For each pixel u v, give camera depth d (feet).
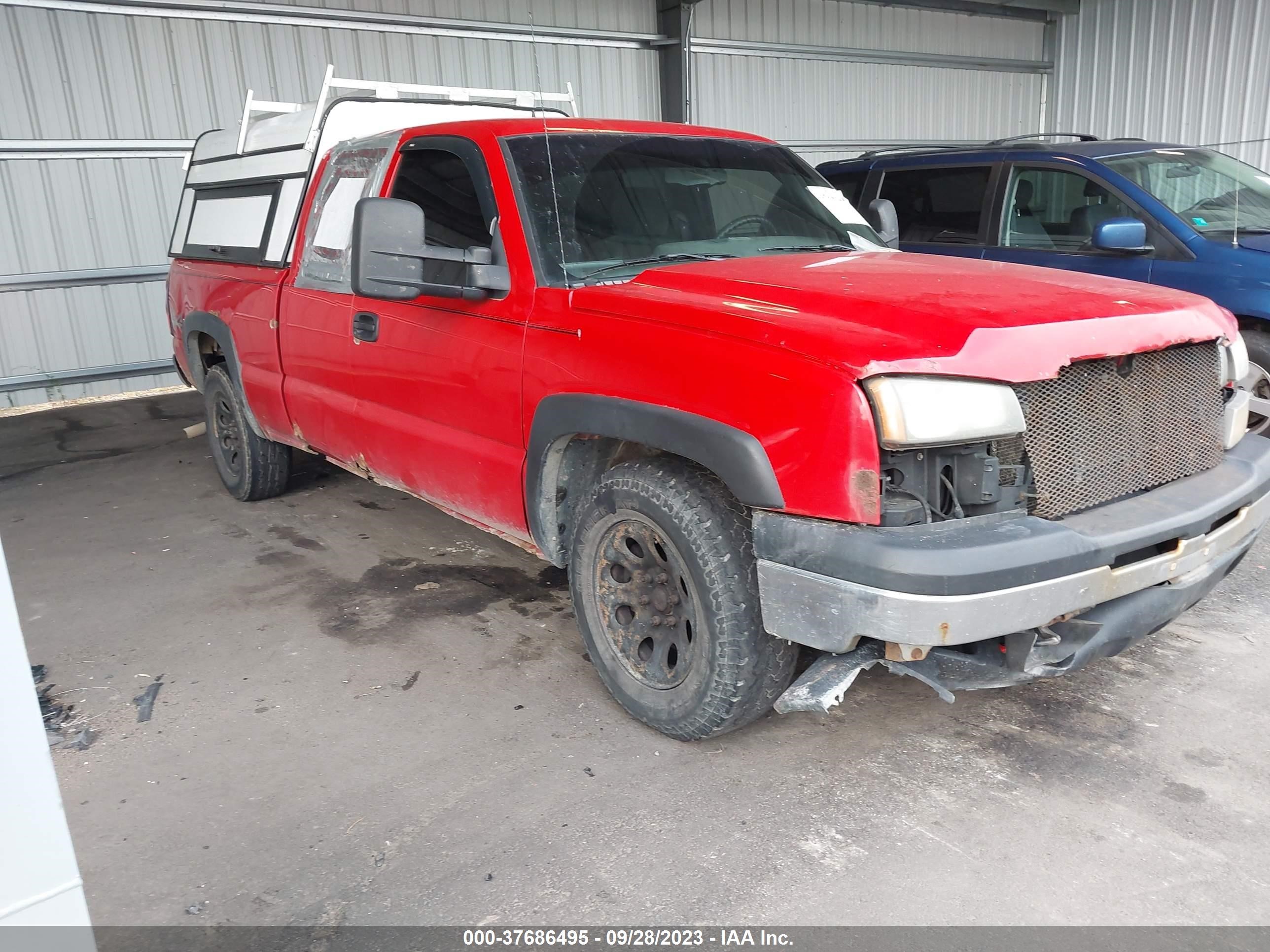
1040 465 7.41
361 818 8.13
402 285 9.59
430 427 11.22
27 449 22.91
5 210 26.66
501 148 10.27
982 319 7.36
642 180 10.73
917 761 8.78
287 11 28.84
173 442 23.22
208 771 8.94
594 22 34.65
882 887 7.09
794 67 39.40
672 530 8.30
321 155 13.74
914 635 6.88
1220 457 9.00
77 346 28.53
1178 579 8.16
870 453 6.92
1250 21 36.99
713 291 8.72
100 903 7.16
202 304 16.57
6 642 3.56
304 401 13.76
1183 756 8.71
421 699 10.19
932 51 43.14
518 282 9.74
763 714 8.79
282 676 10.82
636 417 8.33
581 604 9.70
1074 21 44.55
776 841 7.67
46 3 25.86
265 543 15.40
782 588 7.56
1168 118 40.86
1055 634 7.61
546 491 9.77
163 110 28.04
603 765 8.83
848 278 8.82
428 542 15.28
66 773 8.97
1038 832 7.70
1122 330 7.80
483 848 7.68
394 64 31.07
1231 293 15.67
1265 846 7.45
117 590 13.57
